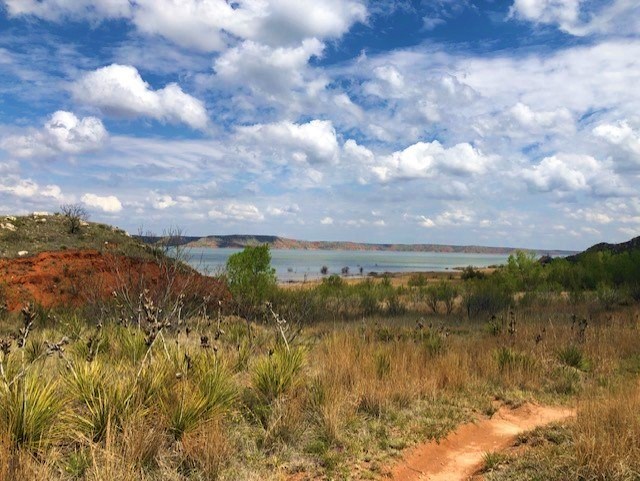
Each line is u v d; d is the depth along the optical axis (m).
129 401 5.55
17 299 18.83
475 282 35.94
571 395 8.48
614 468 4.60
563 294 30.88
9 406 4.88
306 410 6.59
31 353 8.05
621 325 15.64
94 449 4.59
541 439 5.96
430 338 11.78
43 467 4.16
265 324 14.85
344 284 34.25
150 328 6.89
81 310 15.75
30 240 23.42
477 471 5.36
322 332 15.55
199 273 16.80
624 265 32.03
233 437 5.54
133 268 21.61
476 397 8.02
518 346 11.95
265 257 20.14
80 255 22.66
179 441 5.27
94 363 6.30
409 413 6.95
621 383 8.36
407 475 5.24
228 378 6.88
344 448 5.62
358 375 7.88
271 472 4.96
